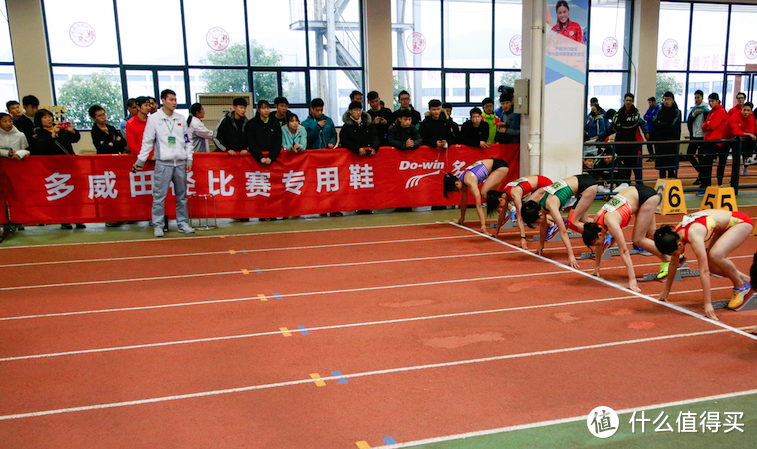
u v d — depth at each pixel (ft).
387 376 11.11
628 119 33.01
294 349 12.48
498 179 24.86
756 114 36.22
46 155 25.45
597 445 8.70
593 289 16.72
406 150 29.14
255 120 26.73
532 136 28.60
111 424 9.41
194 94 46.19
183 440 8.90
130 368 11.56
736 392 10.36
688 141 30.40
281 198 27.86
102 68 43.60
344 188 28.68
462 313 14.75
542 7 27.37
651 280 17.60
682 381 10.80
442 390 10.51
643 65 55.57
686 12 56.90
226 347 12.61
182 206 25.26
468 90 52.85
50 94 41.91
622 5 55.42
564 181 19.60
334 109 49.44
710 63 58.59
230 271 19.07
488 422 9.37
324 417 9.57
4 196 24.98
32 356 12.20
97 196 25.99
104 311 15.10
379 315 14.65
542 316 14.46
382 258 20.66
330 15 47.91
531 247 22.22
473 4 51.37
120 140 28.50
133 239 24.17
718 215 14.32
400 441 8.82
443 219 28.14
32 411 9.87
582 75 28.45
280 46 47.44
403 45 50.26
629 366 11.47
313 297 16.21
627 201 16.87
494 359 11.87
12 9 40.14
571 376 11.05
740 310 14.70
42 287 17.31
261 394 10.41
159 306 15.48
